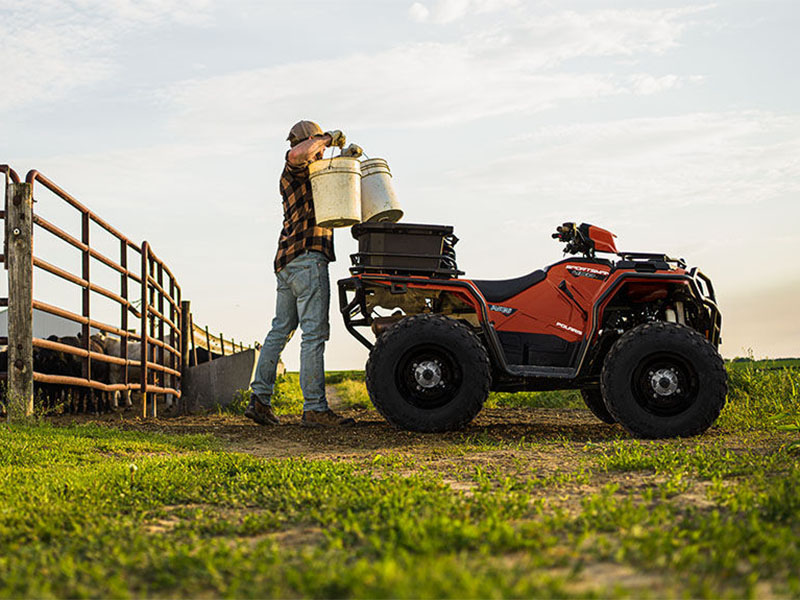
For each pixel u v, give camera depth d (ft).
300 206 27.35
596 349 23.80
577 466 15.78
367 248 24.25
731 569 7.33
